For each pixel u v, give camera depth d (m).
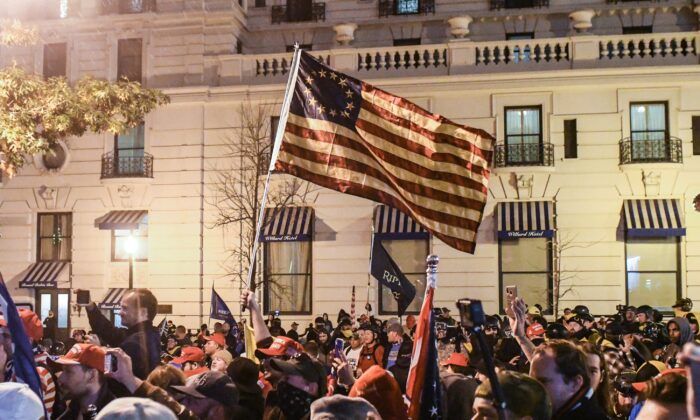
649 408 4.61
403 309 16.98
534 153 29.98
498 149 30.09
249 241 30.56
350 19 33.47
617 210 29.55
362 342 15.19
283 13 34.00
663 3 31.50
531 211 29.64
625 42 30.00
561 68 30.17
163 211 31.89
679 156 29.25
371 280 30.41
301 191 31.11
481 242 29.98
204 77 32.31
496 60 30.97
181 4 32.47
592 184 29.70
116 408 4.04
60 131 24.14
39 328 8.14
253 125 31.27
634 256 29.50
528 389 4.89
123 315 7.64
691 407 3.07
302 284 31.23
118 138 32.78
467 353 9.73
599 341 13.47
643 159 29.33
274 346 7.96
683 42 30.09
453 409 6.95
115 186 32.28
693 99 29.42
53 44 33.78
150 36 32.72
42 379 7.54
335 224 30.84
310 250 31.25
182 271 31.52
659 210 28.98
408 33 33.03
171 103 32.03
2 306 5.92
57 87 23.66
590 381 5.75
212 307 20.67
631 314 20.36
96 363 6.38
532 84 30.02
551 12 32.00
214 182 31.66
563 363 5.61
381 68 31.05
